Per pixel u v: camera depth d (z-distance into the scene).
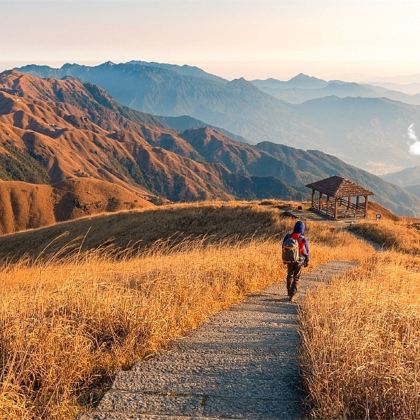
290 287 10.52
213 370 5.09
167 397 4.31
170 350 5.93
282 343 6.31
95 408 4.13
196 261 11.57
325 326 5.55
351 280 12.62
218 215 49.19
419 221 60.91
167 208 55.78
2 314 5.61
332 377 4.24
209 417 3.81
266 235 41.16
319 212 54.12
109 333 5.95
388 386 4.07
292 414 4.02
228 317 8.12
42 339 4.99
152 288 8.27
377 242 42.19
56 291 7.02
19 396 4.16
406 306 6.95
